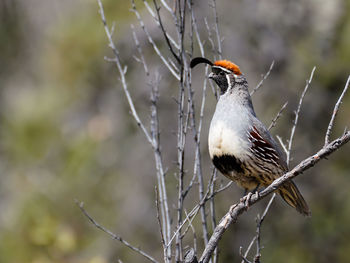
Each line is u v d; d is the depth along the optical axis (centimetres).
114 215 1221
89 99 1369
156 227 1210
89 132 1320
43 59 1477
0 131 1314
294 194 785
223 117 742
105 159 1288
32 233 1112
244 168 742
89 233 1191
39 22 1620
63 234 1122
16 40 1625
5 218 1140
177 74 712
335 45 1260
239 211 652
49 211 1162
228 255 1165
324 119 1255
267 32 1249
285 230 1218
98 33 1355
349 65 1248
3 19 1631
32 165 1266
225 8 1235
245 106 755
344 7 1252
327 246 1223
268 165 747
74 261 1130
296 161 1238
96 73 1361
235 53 1235
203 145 1172
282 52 1245
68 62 1385
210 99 1176
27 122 1306
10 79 1599
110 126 1320
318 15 1254
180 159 662
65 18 1455
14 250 1105
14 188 1227
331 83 1262
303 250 1216
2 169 1273
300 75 1255
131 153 1276
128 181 1255
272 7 1257
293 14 1255
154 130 706
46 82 1440
